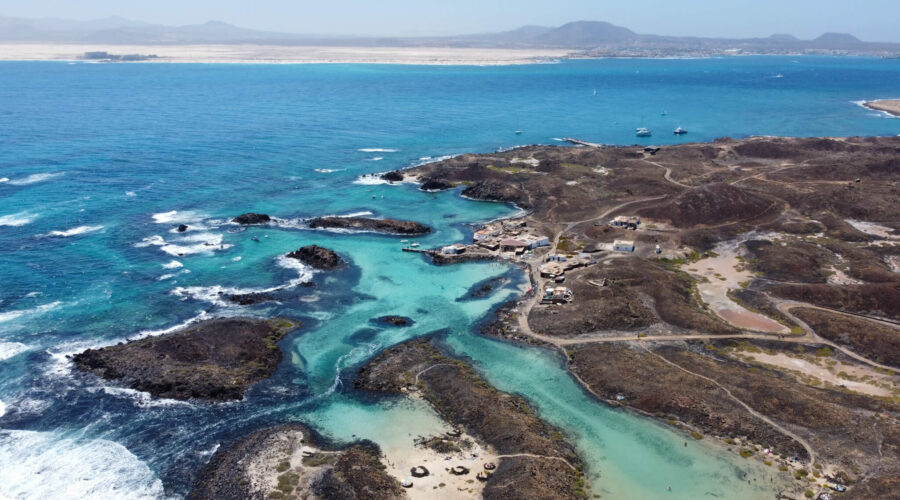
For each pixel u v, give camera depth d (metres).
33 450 81.81
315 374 100.56
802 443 81.81
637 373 97.69
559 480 75.06
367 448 82.69
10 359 101.62
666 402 90.62
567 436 85.38
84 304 121.38
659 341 109.62
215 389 94.44
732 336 110.31
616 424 88.00
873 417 86.00
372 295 130.12
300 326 116.19
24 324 112.81
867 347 104.94
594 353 105.06
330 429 86.94
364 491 73.31
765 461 79.56
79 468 78.88
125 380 96.25
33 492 74.81
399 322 117.81
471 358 105.75
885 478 73.88
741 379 94.69
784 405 88.12
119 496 74.56
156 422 87.94
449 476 77.00
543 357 105.81
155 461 80.50
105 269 138.12
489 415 87.94
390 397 94.31
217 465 79.50
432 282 137.00
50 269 136.38
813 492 73.81
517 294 130.62
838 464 77.81
